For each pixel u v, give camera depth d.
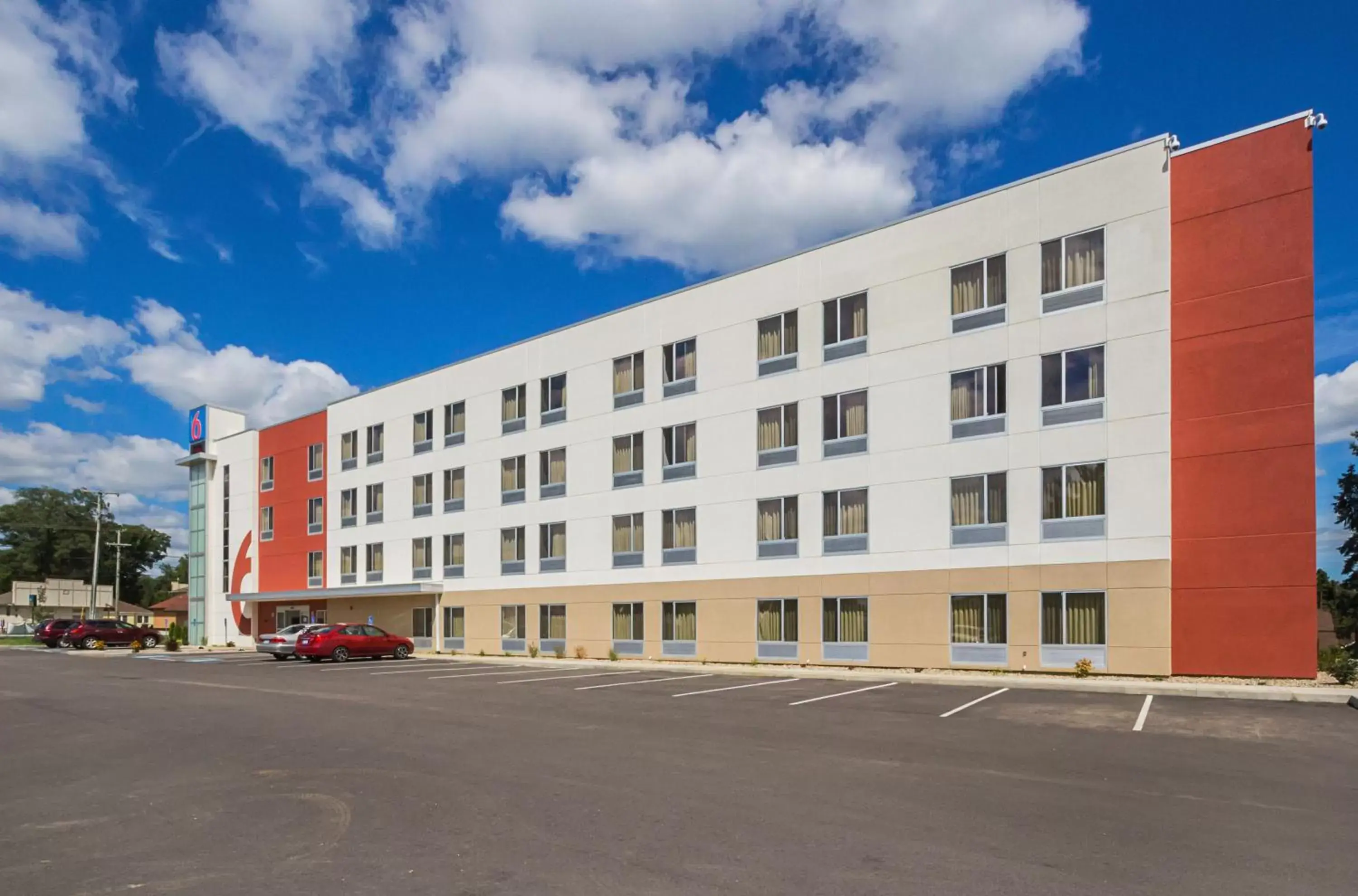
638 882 6.11
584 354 33.16
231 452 51.94
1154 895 5.81
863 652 24.55
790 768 10.05
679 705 16.42
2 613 83.69
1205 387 20.05
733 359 28.45
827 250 26.44
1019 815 7.84
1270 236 19.61
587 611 32.03
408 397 40.78
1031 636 21.66
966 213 23.70
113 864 6.70
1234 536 19.48
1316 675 18.50
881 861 6.52
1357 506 43.47
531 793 8.84
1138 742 11.81
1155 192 20.86
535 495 34.44
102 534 103.00
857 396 25.39
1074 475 21.41
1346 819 7.71
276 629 47.75
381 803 8.49
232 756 11.26
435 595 38.41
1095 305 21.41
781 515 26.78
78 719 15.53
